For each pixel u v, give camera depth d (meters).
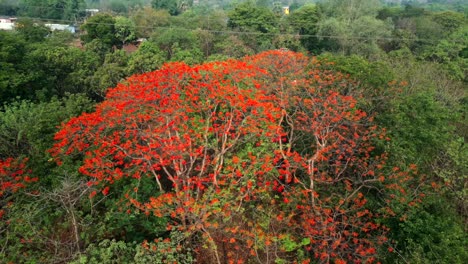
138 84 12.85
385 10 52.19
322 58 16.73
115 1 76.94
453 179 11.98
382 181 11.22
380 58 28.89
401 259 9.86
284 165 11.05
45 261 8.44
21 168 10.58
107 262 8.02
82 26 36.28
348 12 46.38
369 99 13.56
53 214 9.45
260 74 14.93
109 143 10.41
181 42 33.97
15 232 8.81
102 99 24.22
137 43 40.88
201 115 12.18
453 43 34.62
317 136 11.89
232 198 10.54
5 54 18.81
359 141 12.45
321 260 9.92
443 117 13.26
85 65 23.69
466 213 11.80
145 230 10.21
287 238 9.80
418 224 9.87
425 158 12.44
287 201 10.55
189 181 9.80
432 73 21.89
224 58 28.20
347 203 10.91
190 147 10.35
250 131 11.22
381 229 10.93
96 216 10.19
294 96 13.43
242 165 10.73
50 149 10.90
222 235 10.48
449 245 9.51
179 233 9.09
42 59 21.27
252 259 10.04
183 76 13.03
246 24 45.19
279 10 64.94
